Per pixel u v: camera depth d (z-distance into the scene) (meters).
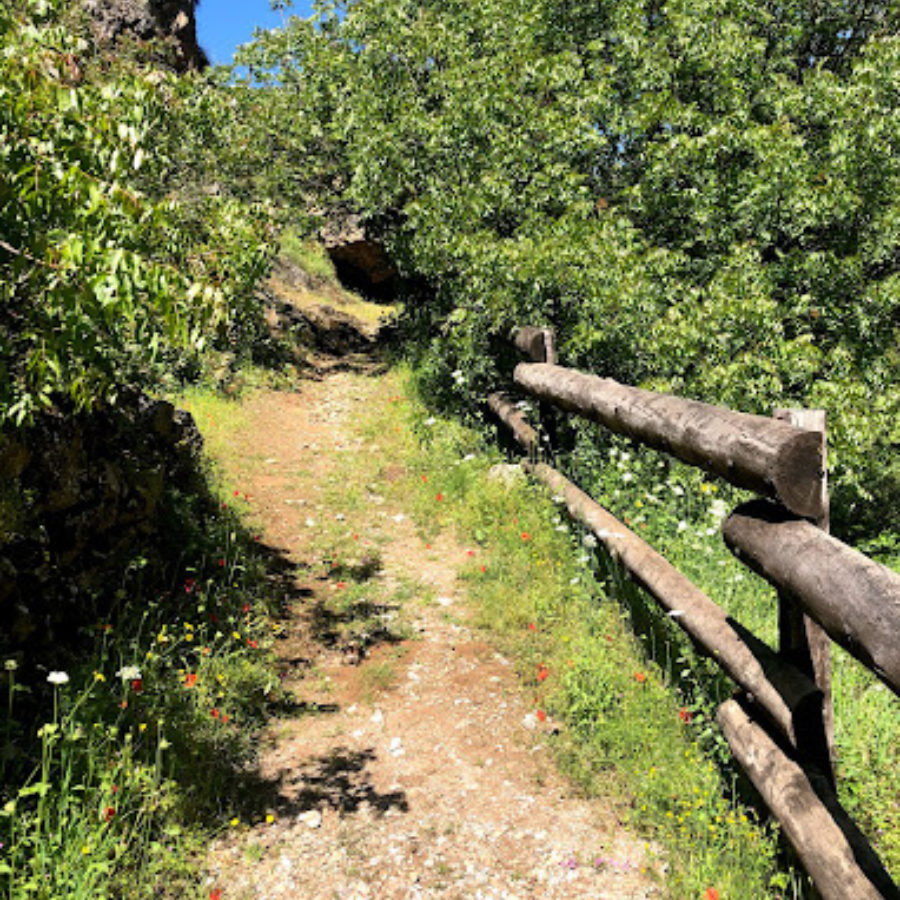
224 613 4.62
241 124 12.70
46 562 3.50
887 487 8.57
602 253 8.12
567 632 4.50
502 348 10.10
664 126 9.95
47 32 3.23
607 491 6.17
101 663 3.50
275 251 4.31
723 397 7.25
